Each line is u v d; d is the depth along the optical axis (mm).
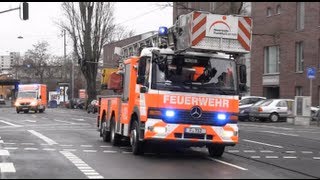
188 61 13367
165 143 13266
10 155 13836
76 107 75125
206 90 13297
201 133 13188
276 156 14859
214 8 47781
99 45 63438
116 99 16906
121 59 19109
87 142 18078
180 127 13086
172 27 13734
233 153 15398
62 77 107000
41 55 104000
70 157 13523
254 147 17312
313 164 13195
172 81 13188
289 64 45062
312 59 42719
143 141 13508
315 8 42562
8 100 122438
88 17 62938
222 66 13586
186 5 45031
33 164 12094
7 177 10234
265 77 47844
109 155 14102
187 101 13172
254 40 49062
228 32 13422
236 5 37219
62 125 29078
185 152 15320
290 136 22438
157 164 12305
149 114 13094
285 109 35938
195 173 10961
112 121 17438
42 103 53250
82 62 61781
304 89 43344
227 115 13414
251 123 34000
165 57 13258
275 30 46031
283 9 45562
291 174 11328
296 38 44406
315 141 20156
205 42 13219
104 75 19891
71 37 63656
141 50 15289
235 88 13578
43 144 17047
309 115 32000
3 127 26938
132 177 10289
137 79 13695
